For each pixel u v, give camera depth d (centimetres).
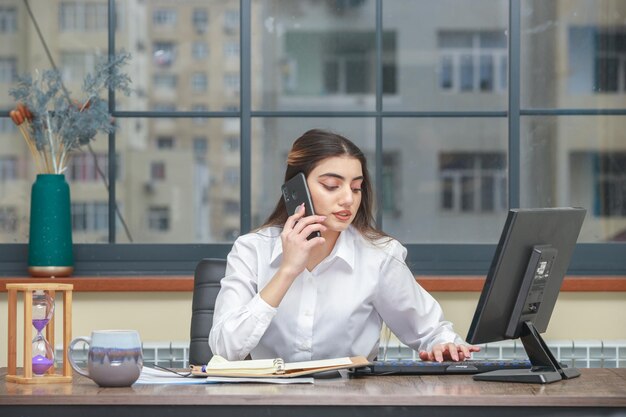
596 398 176
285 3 451
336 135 226
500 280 208
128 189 423
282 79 452
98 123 352
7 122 399
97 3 407
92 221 396
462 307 353
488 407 175
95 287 345
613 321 356
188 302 352
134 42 438
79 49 406
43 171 357
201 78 451
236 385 192
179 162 449
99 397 176
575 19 409
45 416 177
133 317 351
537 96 409
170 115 395
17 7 404
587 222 403
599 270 375
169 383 196
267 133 469
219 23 450
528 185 406
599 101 407
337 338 235
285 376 198
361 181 228
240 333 215
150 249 374
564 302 357
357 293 236
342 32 448
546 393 180
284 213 242
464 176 450
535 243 213
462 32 448
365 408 174
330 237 235
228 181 472
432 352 222
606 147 404
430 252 377
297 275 219
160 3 443
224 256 375
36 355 201
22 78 353
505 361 218
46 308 199
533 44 409
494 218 447
